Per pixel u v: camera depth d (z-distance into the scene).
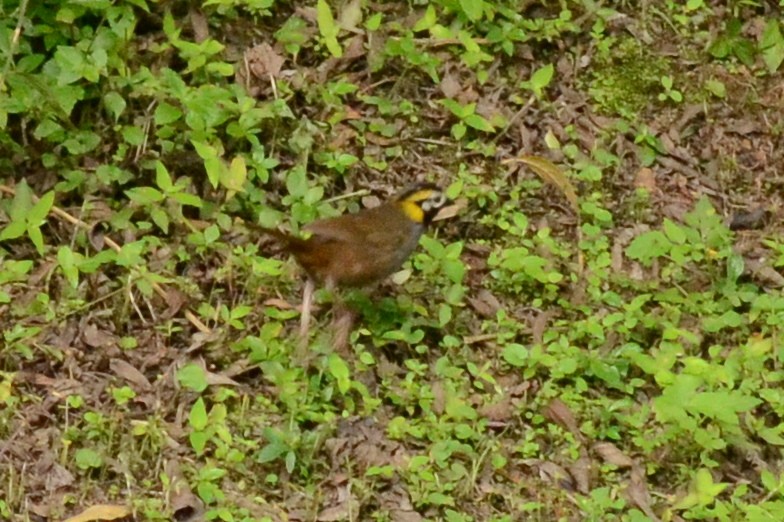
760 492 9.83
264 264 10.65
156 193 10.66
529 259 11.03
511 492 9.53
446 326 10.75
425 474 9.38
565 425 10.01
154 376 10.07
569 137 12.58
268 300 10.66
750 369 10.52
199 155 10.99
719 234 11.61
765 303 11.04
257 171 11.23
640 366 10.20
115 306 10.41
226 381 9.95
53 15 11.55
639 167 12.59
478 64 12.77
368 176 11.89
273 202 11.41
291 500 9.23
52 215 10.95
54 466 9.19
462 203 11.69
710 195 12.51
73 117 11.39
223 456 9.32
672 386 9.73
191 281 10.70
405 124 12.32
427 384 10.18
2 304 10.30
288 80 12.23
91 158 11.34
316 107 12.13
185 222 10.96
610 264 11.55
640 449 9.97
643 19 13.59
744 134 13.04
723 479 9.88
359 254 10.05
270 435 9.33
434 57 12.62
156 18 12.16
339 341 10.25
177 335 10.38
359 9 12.72
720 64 13.51
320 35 12.59
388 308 10.62
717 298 11.38
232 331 10.45
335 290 10.35
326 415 9.68
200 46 11.52
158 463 9.30
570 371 10.20
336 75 12.50
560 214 11.98
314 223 10.09
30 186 11.18
